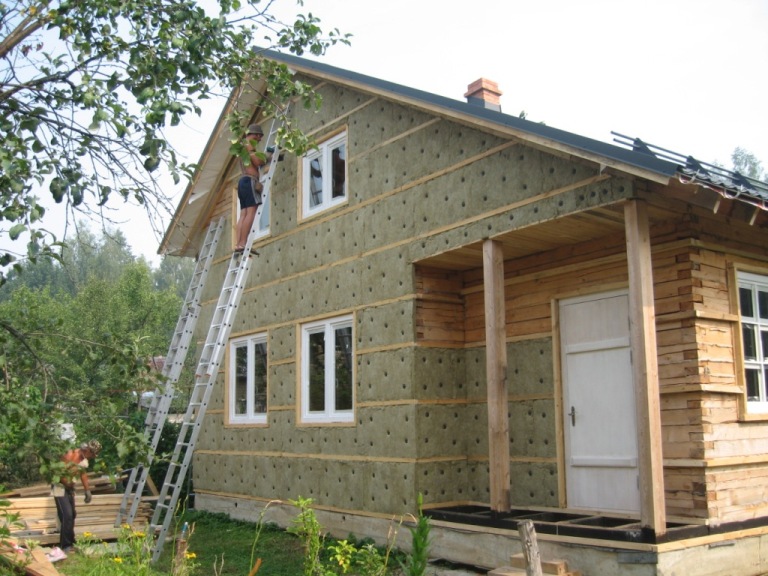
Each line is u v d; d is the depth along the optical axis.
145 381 6.06
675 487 7.89
